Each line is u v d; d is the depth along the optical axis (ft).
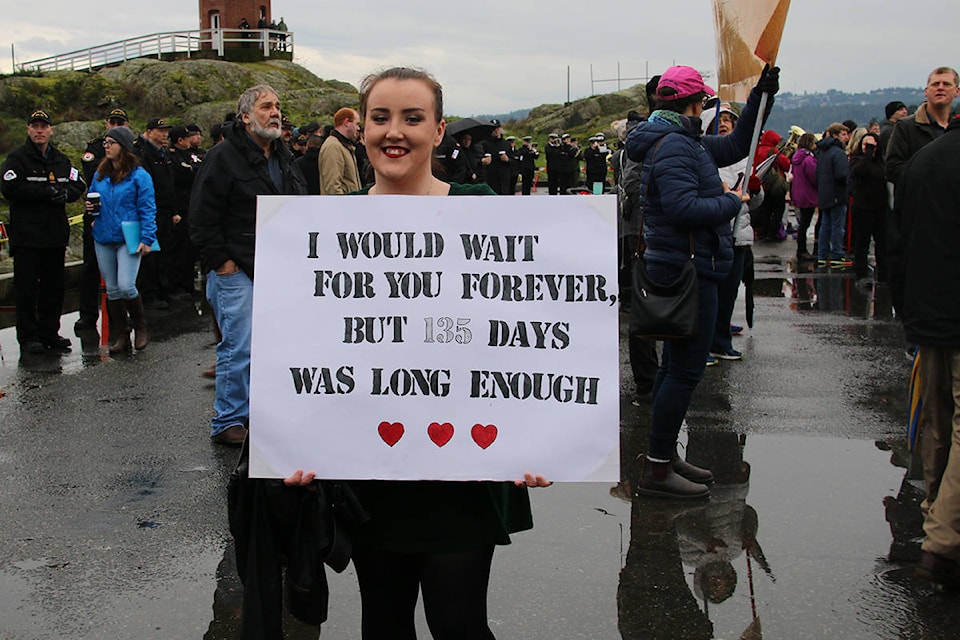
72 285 40.65
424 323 7.86
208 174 18.31
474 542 7.94
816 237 49.26
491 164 64.44
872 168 39.34
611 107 188.14
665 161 14.61
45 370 25.85
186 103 144.77
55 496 16.29
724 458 17.83
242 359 19.04
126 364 26.53
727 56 15.16
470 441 7.81
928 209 12.59
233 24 177.99
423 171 8.23
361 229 7.89
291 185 19.26
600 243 7.79
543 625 11.57
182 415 21.33
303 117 143.13
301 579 8.06
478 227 7.84
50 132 27.84
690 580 12.74
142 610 12.14
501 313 7.84
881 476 16.74
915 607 11.94
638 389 21.94
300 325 7.89
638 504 15.56
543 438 7.79
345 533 7.94
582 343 7.79
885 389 22.74
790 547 13.76
